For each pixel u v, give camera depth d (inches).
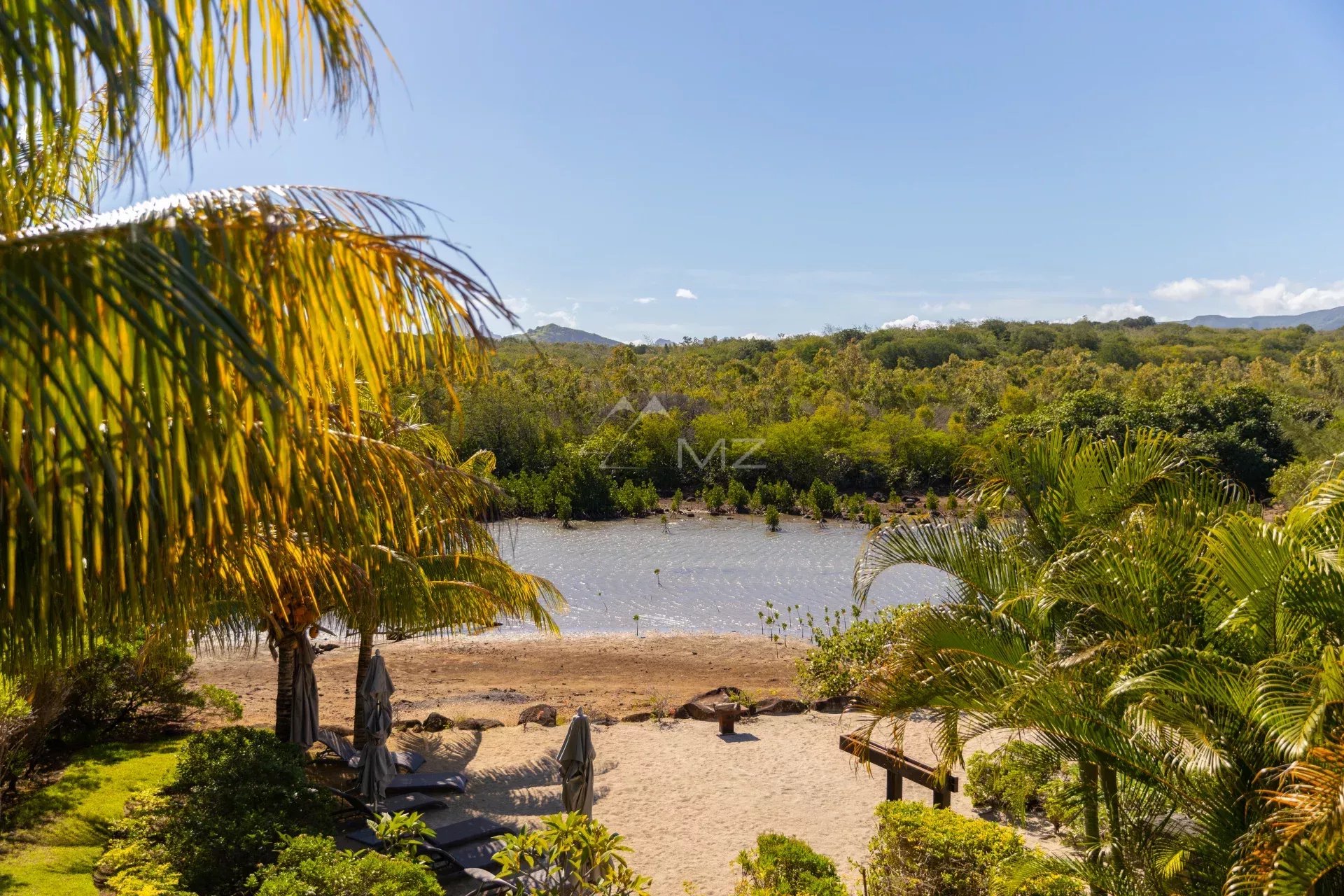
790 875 246.5
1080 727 181.9
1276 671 157.1
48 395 77.0
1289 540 168.1
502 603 381.4
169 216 85.7
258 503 111.2
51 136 99.6
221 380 91.9
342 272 103.1
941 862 238.8
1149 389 2373.3
